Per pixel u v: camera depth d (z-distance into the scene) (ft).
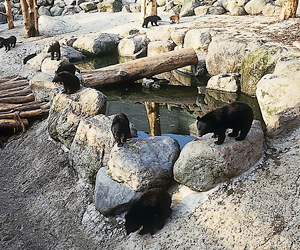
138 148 18.34
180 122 29.14
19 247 17.33
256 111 28.17
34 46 55.67
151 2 59.31
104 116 22.85
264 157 17.33
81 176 21.02
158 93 37.19
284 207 13.74
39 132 28.58
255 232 13.21
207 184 16.15
